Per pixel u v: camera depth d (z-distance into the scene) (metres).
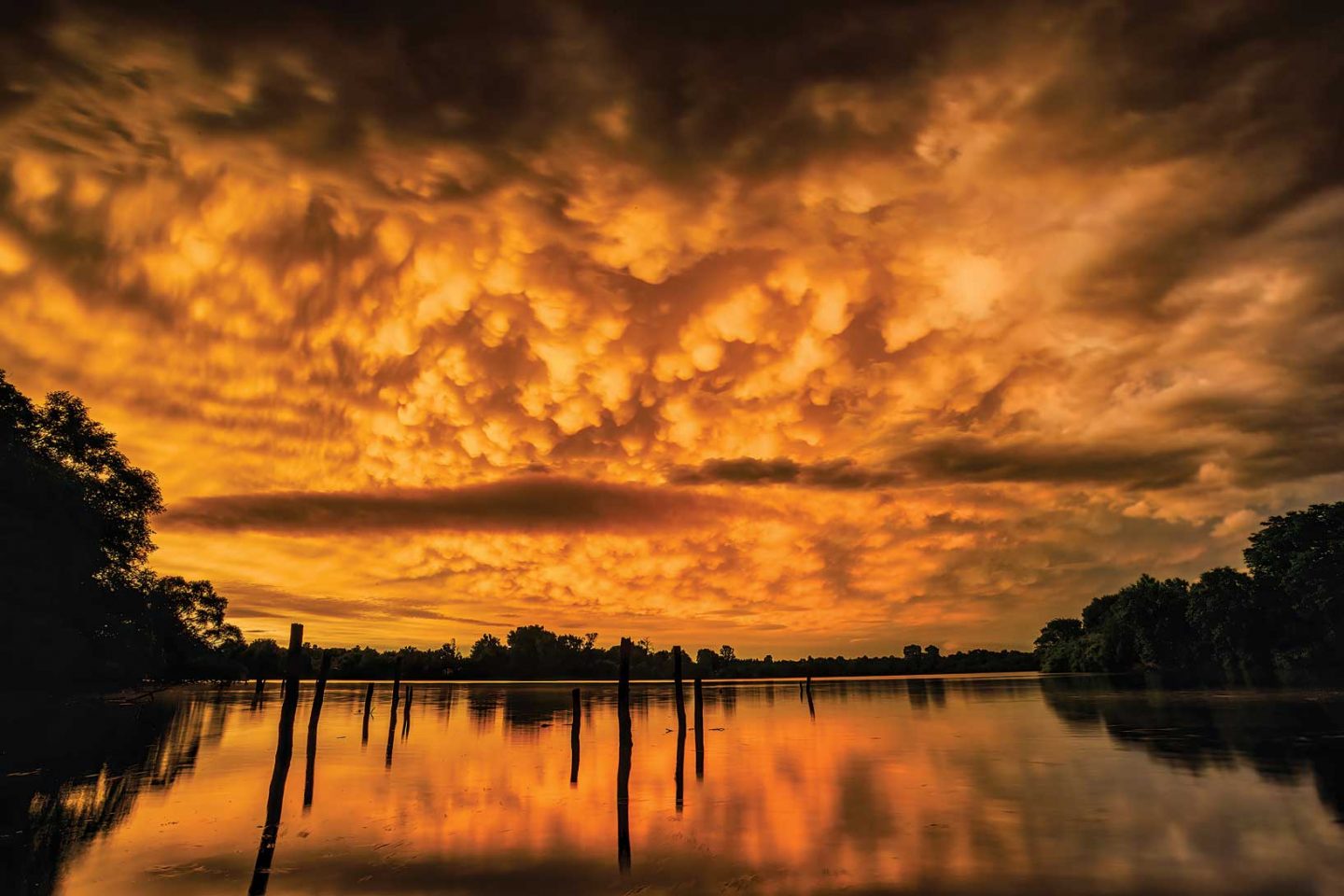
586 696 98.50
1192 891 13.16
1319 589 86.31
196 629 95.69
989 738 37.69
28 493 40.53
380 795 23.55
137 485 57.00
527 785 25.52
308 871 15.23
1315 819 17.91
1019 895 13.17
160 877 14.80
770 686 141.62
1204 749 30.16
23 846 17.02
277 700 81.69
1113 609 125.25
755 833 18.12
